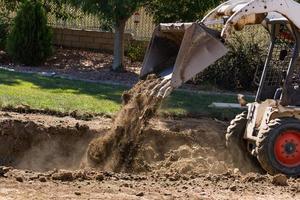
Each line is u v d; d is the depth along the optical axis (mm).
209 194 12531
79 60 32719
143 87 16797
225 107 22625
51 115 20266
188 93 25797
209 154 18047
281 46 16531
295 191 13508
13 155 18031
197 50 15242
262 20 15859
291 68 15836
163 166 17250
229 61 28344
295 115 15953
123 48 31328
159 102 16219
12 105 20328
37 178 12578
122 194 11766
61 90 24047
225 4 16312
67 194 11422
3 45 33344
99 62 32531
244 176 14914
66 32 35812
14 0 34219
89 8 29219
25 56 30828
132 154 17000
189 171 16469
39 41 30922
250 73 28250
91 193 11656
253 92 28234
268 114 15961
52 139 18391
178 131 18781
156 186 12992
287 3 15344
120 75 29531
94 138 18578
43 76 27422
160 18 30781
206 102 23781
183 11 30297
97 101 22312
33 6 31031
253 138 16406
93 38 35562
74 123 19094
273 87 16656
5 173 12781
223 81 28406
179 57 15266
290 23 15617
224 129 19516
